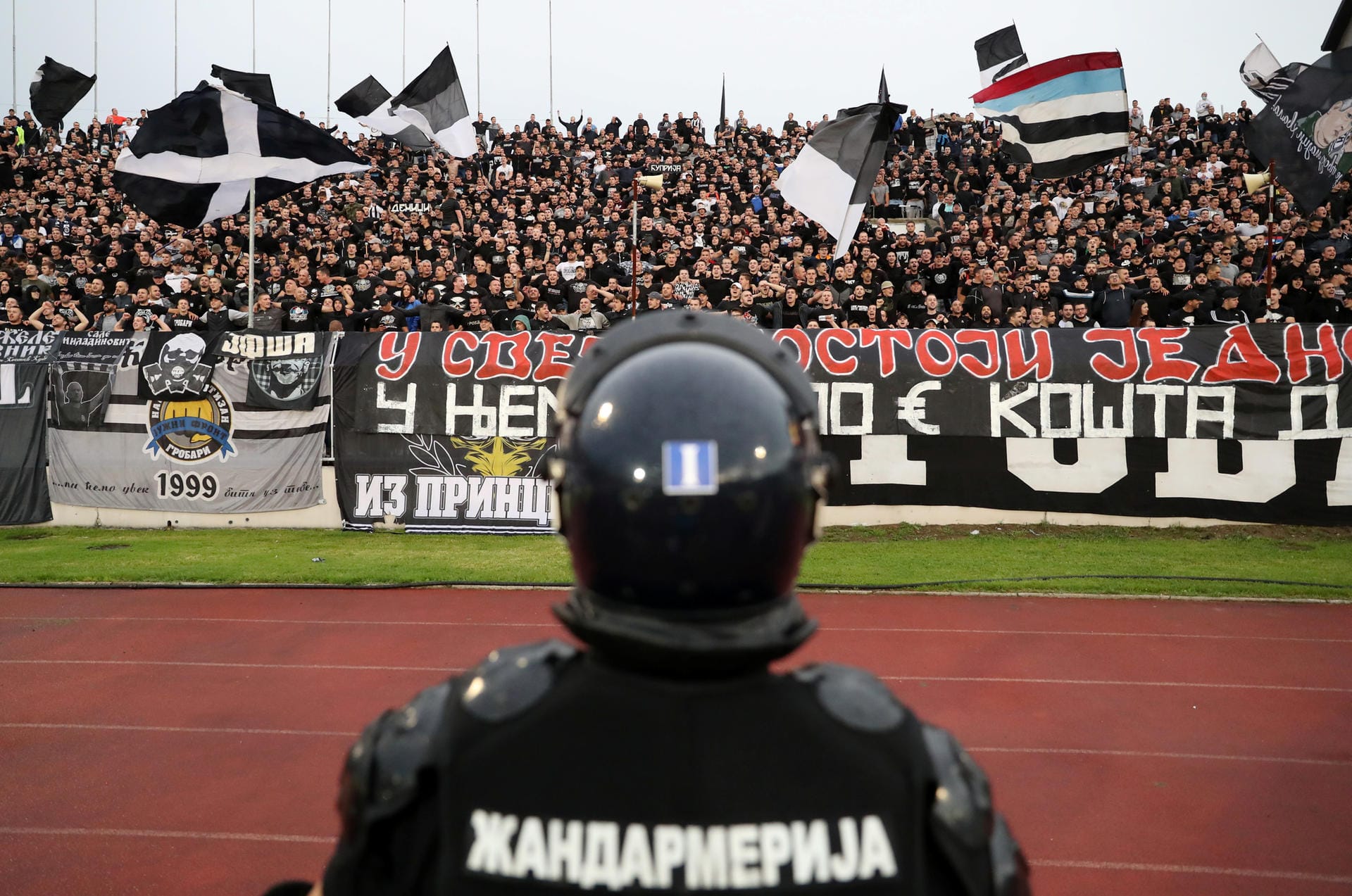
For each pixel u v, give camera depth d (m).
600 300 14.38
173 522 12.34
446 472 12.04
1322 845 4.29
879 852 0.92
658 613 0.97
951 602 8.67
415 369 12.16
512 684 1.00
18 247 20.39
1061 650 7.20
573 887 0.90
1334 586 8.93
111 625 8.02
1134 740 5.46
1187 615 8.18
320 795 4.85
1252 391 11.61
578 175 25.39
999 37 18.62
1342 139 12.43
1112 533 11.51
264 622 8.11
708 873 0.90
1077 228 18.66
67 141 27.70
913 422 11.96
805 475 1.01
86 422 12.44
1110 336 11.91
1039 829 4.43
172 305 14.97
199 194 13.23
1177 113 26.39
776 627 0.98
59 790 4.90
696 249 17.55
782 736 0.94
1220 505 11.62
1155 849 4.26
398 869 0.97
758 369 1.07
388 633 7.77
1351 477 11.44
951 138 26.84
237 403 12.32
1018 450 11.86
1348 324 11.77
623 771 0.92
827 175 12.09
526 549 11.13
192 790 4.89
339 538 11.74
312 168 13.16
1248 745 5.39
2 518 12.44
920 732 1.00
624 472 0.95
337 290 14.70
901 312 14.11
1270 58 13.23
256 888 4.01
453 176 24.52
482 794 0.93
